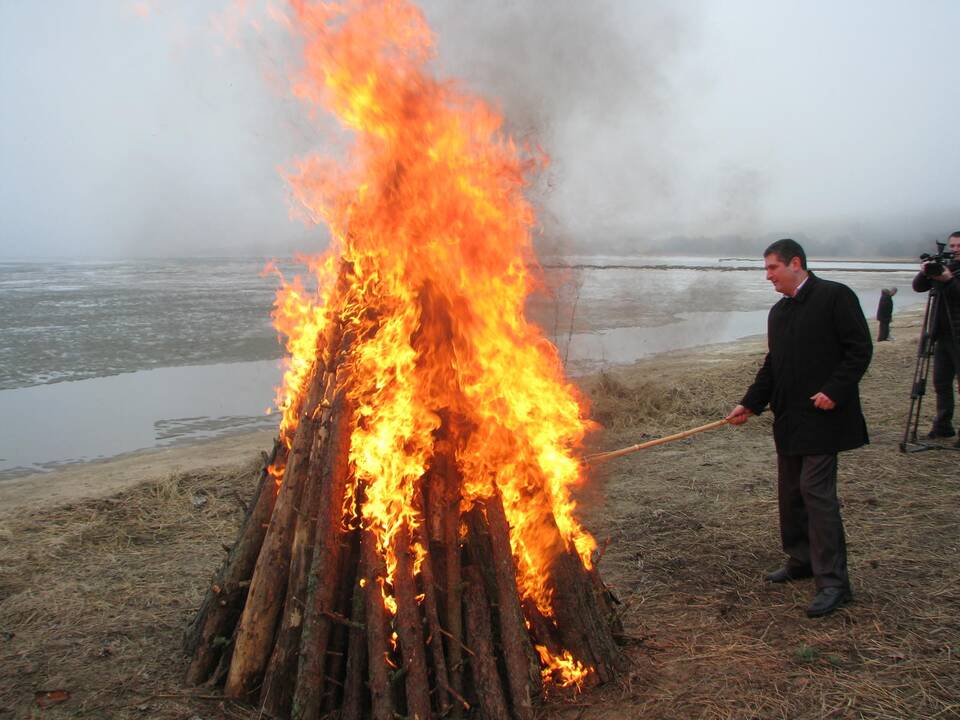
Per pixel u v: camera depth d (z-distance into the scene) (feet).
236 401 44.21
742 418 14.79
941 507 18.30
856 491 19.80
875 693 10.71
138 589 15.30
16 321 83.20
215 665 11.78
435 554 10.90
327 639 10.41
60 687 11.60
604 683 11.16
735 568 15.55
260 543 11.76
